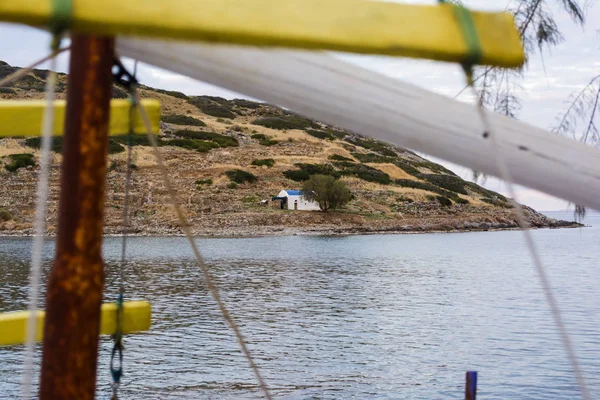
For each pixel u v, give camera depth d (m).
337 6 2.08
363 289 42.06
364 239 97.06
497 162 2.55
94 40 2.18
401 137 2.48
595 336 26.00
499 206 138.88
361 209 115.88
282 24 1.98
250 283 44.06
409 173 137.62
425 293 40.66
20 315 4.21
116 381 4.06
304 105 2.41
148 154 112.44
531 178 2.61
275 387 18.02
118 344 4.12
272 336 25.31
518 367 20.67
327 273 52.06
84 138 2.17
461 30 2.16
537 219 157.38
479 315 31.97
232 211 103.50
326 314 31.45
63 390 2.18
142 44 2.38
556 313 2.42
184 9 1.88
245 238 94.38
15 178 96.94
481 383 18.78
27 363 2.13
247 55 2.36
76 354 2.18
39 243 2.06
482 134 2.53
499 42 2.20
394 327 28.20
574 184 2.62
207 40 1.92
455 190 139.88
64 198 2.18
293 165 122.19
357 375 19.55
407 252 75.94
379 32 2.08
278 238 95.88
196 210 102.25
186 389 17.44
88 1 1.78
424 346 24.12
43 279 42.66
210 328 26.53
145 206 98.69
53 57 2.20
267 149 128.62
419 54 2.12
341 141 143.38
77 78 2.17
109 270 50.69
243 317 29.83
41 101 4.08
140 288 40.12
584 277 51.59
